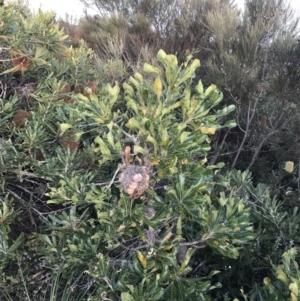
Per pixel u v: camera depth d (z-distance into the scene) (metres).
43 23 3.24
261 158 4.11
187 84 1.89
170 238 2.07
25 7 3.66
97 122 1.81
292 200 3.20
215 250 2.14
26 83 3.18
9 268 2.41
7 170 2.38
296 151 3.86
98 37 5.48
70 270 2.12
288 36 3.77
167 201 1.86
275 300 1.80
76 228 2.09
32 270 2.43
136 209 1.76
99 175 2.42
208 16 4.38
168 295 1.88
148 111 1.77
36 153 2.55
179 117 2.19
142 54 4.59
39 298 2.37
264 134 3.98
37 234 2.38
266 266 2.40
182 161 1.83
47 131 2.68
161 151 1.70
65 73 3.50
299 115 3.81
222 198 2.01
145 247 1.95
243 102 3.84
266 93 3.91
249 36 3.78
